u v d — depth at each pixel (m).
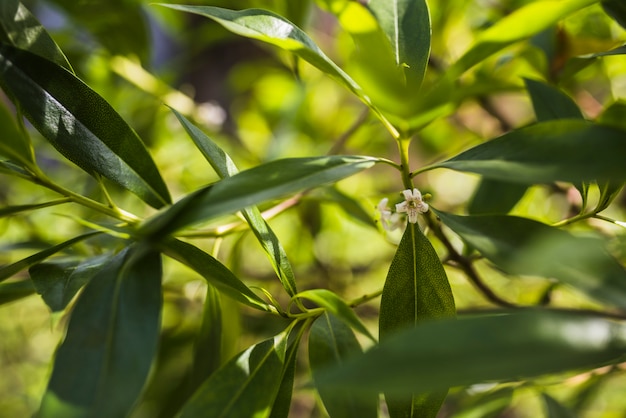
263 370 0.36
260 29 0.36
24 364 0.94
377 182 0.76
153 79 0.66
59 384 0.32
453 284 0.71
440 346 0.30
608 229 0.56
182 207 0.34
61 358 0.33
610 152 0.32
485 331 0.30
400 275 0.38
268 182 0.34
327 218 0.70
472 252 0.49
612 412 0.59
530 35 0.36
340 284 0.72
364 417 0.38
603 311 0.49
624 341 0.31
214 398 0.35
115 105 0.67
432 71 0.62
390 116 0.37
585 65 0.50
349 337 0.39
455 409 0.52
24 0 0.69
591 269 0.32
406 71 0.39
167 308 0.66
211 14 0.36
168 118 0.71
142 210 0.69
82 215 0.63
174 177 0.71
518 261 0.34
